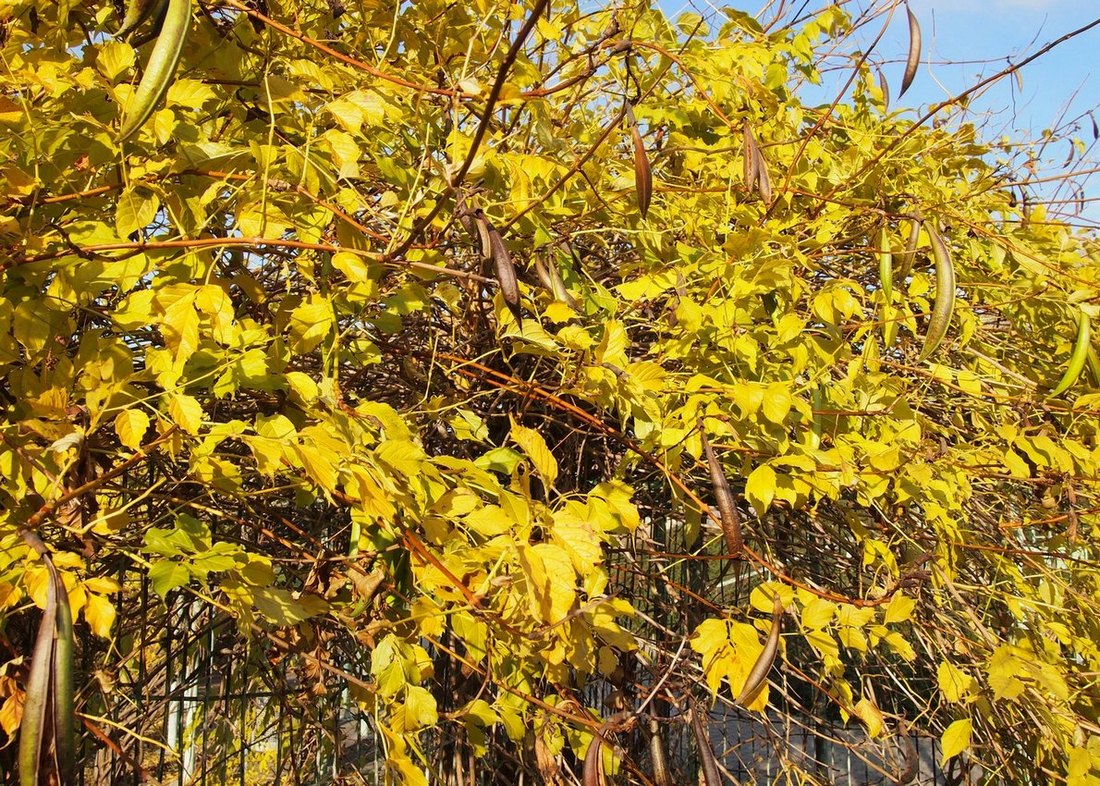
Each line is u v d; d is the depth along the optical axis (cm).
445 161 117
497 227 110
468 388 122
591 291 122
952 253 164
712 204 135
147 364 86
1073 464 146
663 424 105
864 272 164
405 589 102
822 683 148
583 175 120
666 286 115
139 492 108
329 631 129
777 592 97
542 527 89
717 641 89
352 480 83
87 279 88
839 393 126
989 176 169
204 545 91
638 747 146
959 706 146
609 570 150
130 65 89
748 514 158
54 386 87
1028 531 169
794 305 133
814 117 174
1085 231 180
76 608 81
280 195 94
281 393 117
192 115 104
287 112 106
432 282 124
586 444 151
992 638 138
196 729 171
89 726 88
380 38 126
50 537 99
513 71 114
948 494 123
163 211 111
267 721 181
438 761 141
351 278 90
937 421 176
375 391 142
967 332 141
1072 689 130
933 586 131
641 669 155
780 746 154
